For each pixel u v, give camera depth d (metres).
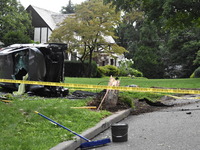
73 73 39.31
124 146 5.76
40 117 7.27
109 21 37.62
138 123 7.89
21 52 12.75
